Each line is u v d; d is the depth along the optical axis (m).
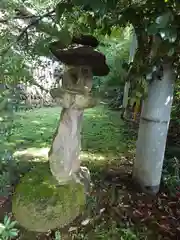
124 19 1.83
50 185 2.02
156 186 2.48
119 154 3.37
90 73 1.90
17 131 3.68
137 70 2.06
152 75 2.12
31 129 3.91
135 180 2.54
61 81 1.96
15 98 2.22
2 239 1.61
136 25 1.91
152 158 2.39
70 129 1.96
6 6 1.97
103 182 2.61
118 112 5.41
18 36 2.03
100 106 5.68
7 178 2.12
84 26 1.94
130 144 3.73
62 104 1.92
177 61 2.18
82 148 3.50
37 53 2.08
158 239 1.99
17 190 2.02
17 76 2.07
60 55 1.85
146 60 2.04
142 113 2.39
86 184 2.21
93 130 4.27
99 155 3.30
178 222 2.18
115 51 5.30
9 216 2.03
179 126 3.82
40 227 1.92
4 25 2.02
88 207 2.17
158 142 2.35
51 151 2.04
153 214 2.24
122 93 5.70
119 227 2.07
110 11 1.76
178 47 1.87
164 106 2.27
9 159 2.26
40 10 2.12
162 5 1.57
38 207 1.91
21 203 1.94
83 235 1.95
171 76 2.23
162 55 1.92
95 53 1.83
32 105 4.64
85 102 1.89
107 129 4.33
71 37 1.91
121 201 2.34
